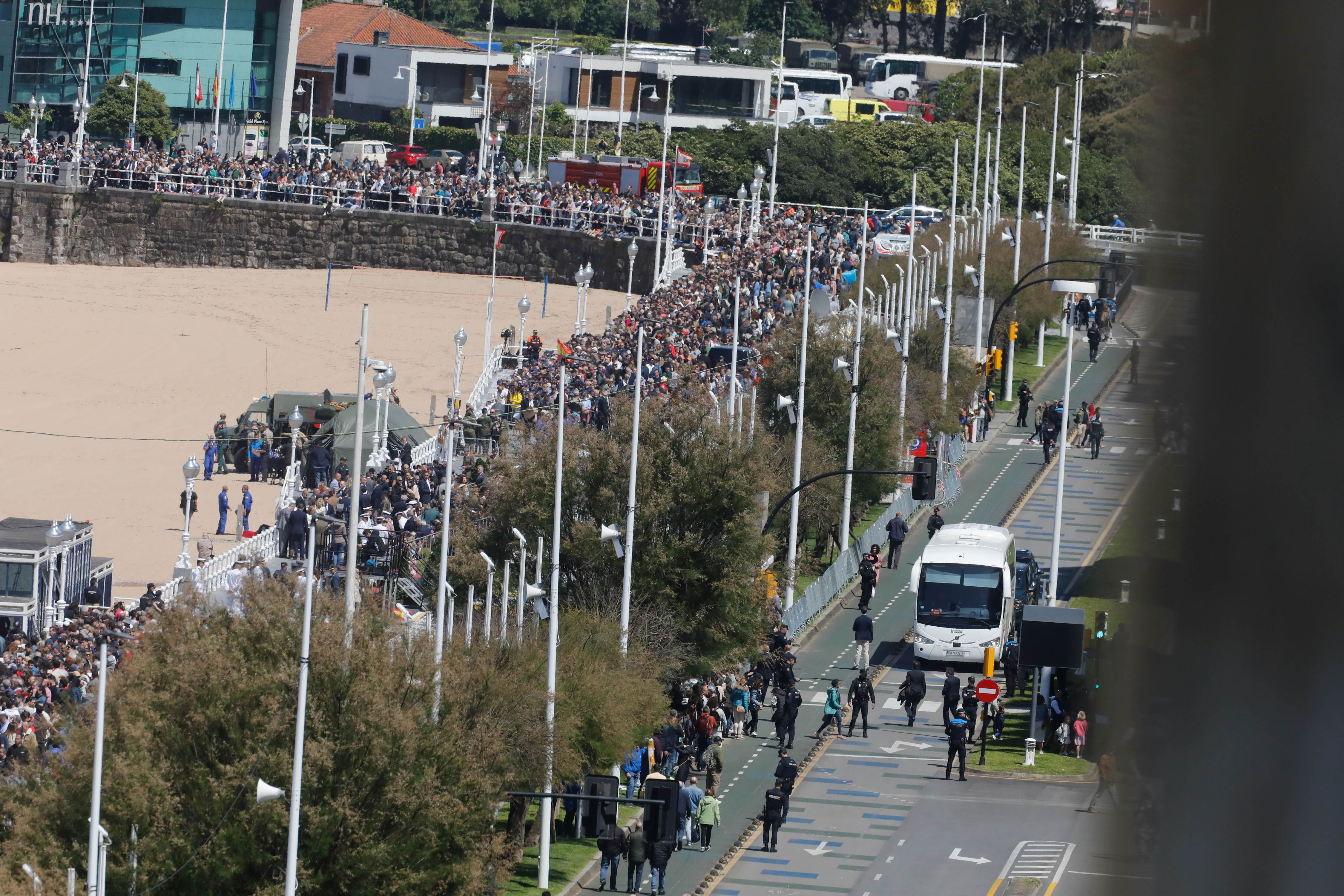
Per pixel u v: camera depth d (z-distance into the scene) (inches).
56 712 5049.2
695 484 6732.3
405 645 4635.8
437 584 6668.3
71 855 4099.4
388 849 4259.4
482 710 4940.9
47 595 6702.8
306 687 4072.3
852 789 6363.2
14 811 4222.4
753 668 7273.6
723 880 5482.3
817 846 5797.2
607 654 5900.6
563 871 5497.1
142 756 4185.5
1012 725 7155.5
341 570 6752.0
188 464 7760.8
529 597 5319.9
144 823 4126.5
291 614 4542.3
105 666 3814.0
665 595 6673.2
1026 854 5659.5
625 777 5994.1
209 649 4387.3
